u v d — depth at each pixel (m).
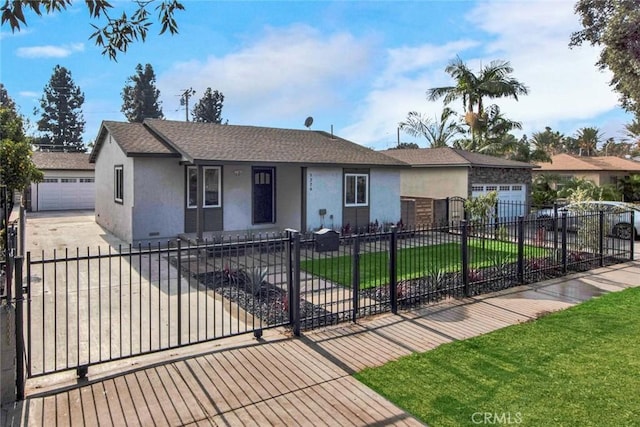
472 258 10.27
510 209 19.31
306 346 5.36
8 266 4.08
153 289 8.03
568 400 4.03
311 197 14.05
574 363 4.83
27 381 4.39
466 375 4.57
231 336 5.45
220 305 7.08
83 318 6.32
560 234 10.58
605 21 12.33
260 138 15.63
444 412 3.87
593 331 5.84
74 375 4.54
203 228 13.69
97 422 3.70
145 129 14.65
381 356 5.07
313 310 6.49
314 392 4.23
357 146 17.84
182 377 4.52
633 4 10.84
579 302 7.24
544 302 7.25
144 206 12.73
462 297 7.49
